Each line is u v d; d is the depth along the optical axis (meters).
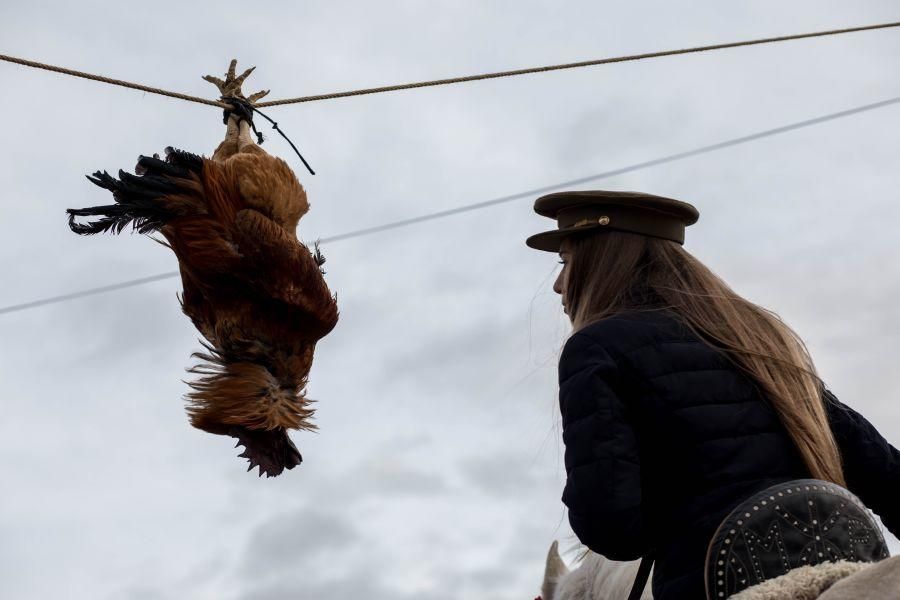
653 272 3.26
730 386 3.05
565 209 3.36
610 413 2.96
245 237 3.57
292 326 3.63
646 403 3.01
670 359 3.04
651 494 3.03
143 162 3.60
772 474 2.99
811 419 3.06
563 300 3.42
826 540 2.86
